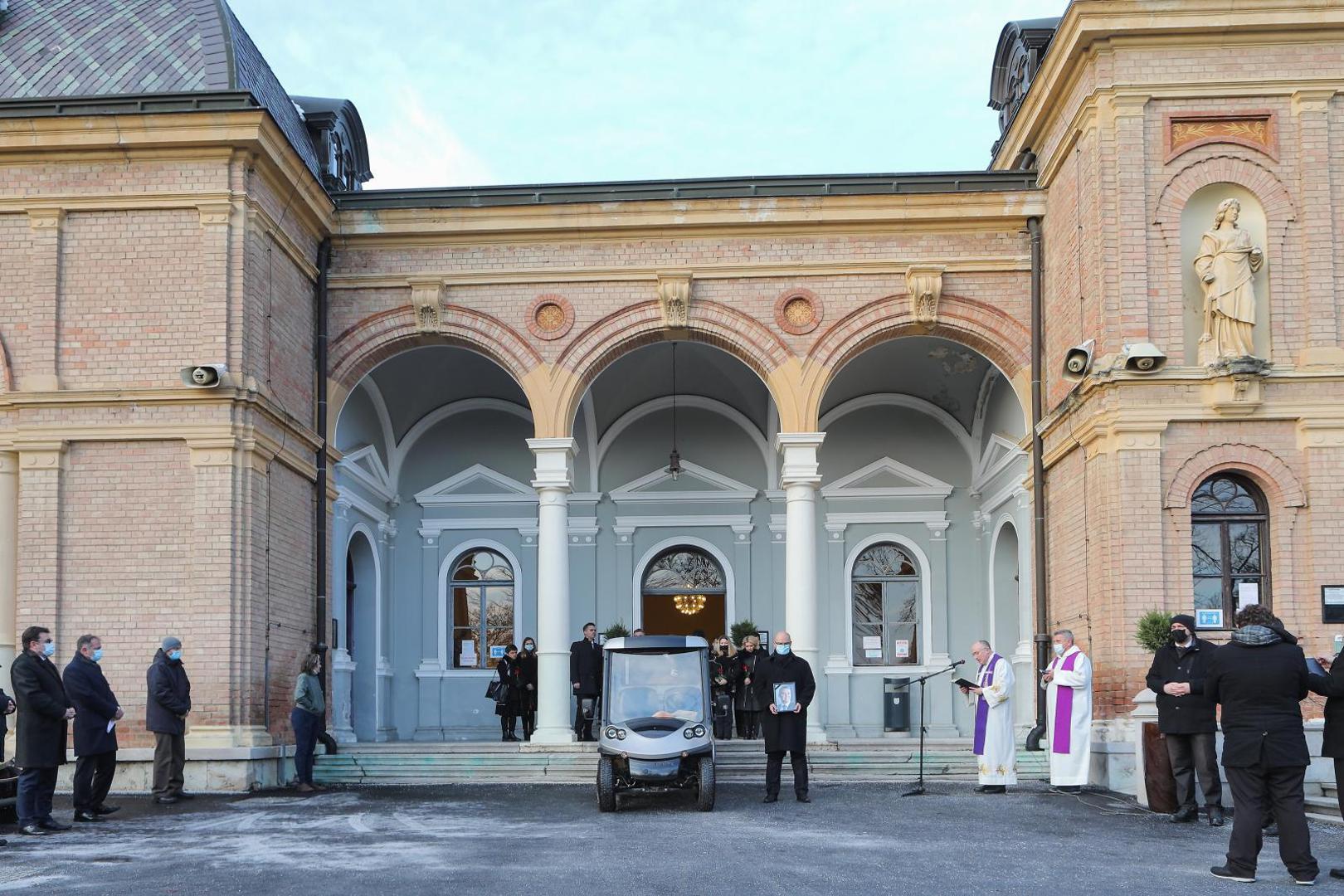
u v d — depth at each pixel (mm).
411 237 19891
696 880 9664
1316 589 16328
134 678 16734
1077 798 15141
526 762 18141
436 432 25172
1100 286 16859
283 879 9797
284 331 18609
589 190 19625
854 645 24578
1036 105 18891
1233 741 9539
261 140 17219
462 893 9180
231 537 16844
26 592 16875
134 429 16984
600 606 24703
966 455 24656
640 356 23406
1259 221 16953
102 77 17844
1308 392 16578
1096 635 16844
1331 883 9484
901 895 9094
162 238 17297
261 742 16922
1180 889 9266
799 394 19531
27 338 17250
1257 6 16719
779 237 19781
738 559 24750
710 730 14398
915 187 19594
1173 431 16609
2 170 17453
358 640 23266
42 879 9867
